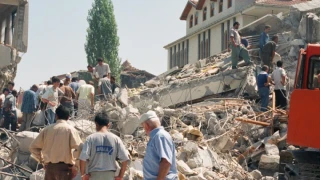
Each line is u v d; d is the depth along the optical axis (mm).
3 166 11922
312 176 9672
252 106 16094
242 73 18031
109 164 7715
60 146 8391
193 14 50625
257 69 18047
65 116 8641
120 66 59750
